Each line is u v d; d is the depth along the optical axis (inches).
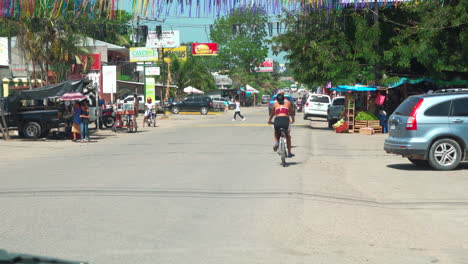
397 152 498.0
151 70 2191.2
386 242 234.7
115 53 2278.5
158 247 221.6
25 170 517.3
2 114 932.0
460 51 1045.2
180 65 2984.7
